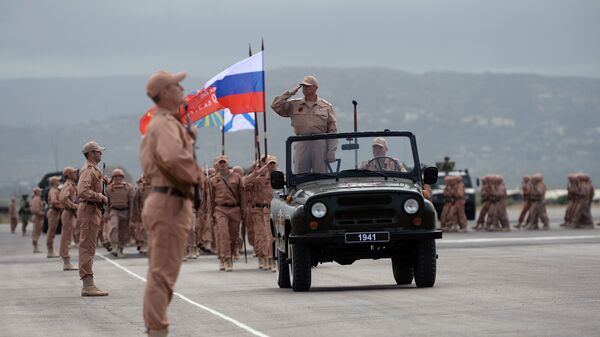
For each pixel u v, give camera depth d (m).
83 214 35.34
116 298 34.44
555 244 59.50
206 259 55.84
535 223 83.19
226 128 55.12
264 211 45.84
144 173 20.91
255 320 27.12
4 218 184.12
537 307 27.72
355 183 34.41
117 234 59.88
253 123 55.06
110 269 49.06
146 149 20.69
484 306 28.27
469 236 72.56
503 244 60.84
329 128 37.09
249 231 52.03
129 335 25.62
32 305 32.91
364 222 33.38
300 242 33.25
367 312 27.81
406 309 28.14
